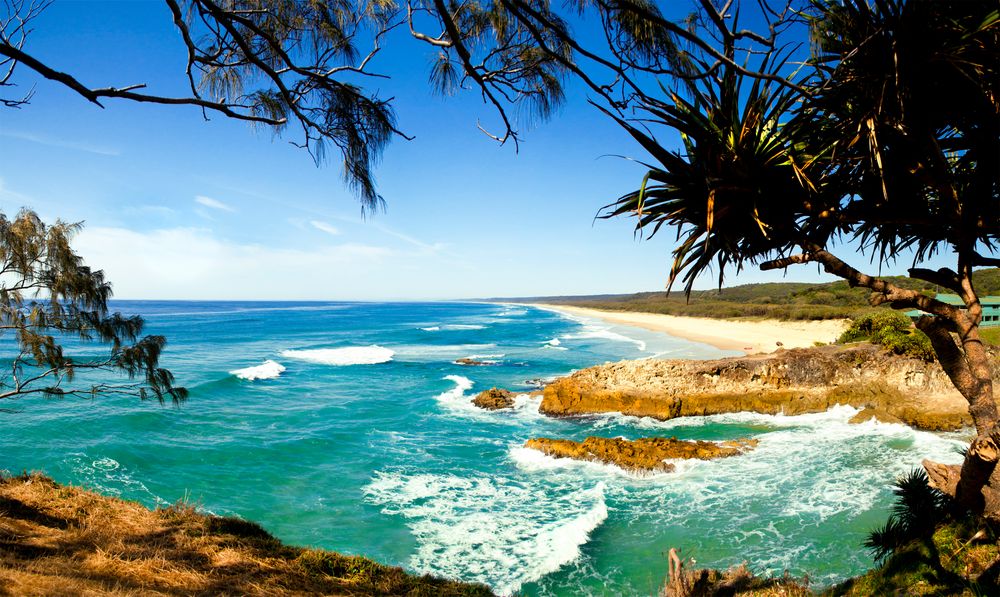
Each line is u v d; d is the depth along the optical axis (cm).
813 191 333
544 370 3612
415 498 1308
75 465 1503
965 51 279
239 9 285
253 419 2156
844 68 305
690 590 579
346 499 1309
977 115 315
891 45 287
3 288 751
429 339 6169
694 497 1229
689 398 2089
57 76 209
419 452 1697
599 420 2081
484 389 2898
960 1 270
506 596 871
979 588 393
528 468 1502
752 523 1077
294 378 3269
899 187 356
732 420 2012
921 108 315
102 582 472
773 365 2128
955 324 338
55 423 1902
